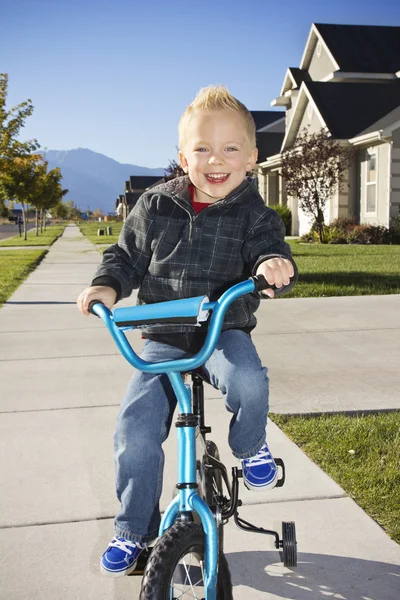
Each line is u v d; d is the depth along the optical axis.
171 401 2.41
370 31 28.70
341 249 19.23
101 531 3.19
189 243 2.53
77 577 2.84
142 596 1.80
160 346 2.48
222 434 4.37
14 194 30.11
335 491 3.53
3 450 4.15
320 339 7.14
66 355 6.62
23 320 8.65
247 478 2.40
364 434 4.24
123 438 2.32
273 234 2.49
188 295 2.55
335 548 3.01
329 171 22.56
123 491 2.33
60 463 3.95
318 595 2.69
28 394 5.29
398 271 12.80
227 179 2.45
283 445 4.14
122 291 2.51
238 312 2.50
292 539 2.75
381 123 23.11
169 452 4.11
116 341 2.12
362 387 5.32
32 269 16.48
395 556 2.95
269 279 2.11
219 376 2.33
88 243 30.98
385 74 26.61
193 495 2.02
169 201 2.58
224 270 2.53
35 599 2.69
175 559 1.87
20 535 3.15
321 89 25.19
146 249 2.61
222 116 2.39
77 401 5.10
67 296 10.95
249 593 2.71
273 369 5.92
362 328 7.67
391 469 3.73
